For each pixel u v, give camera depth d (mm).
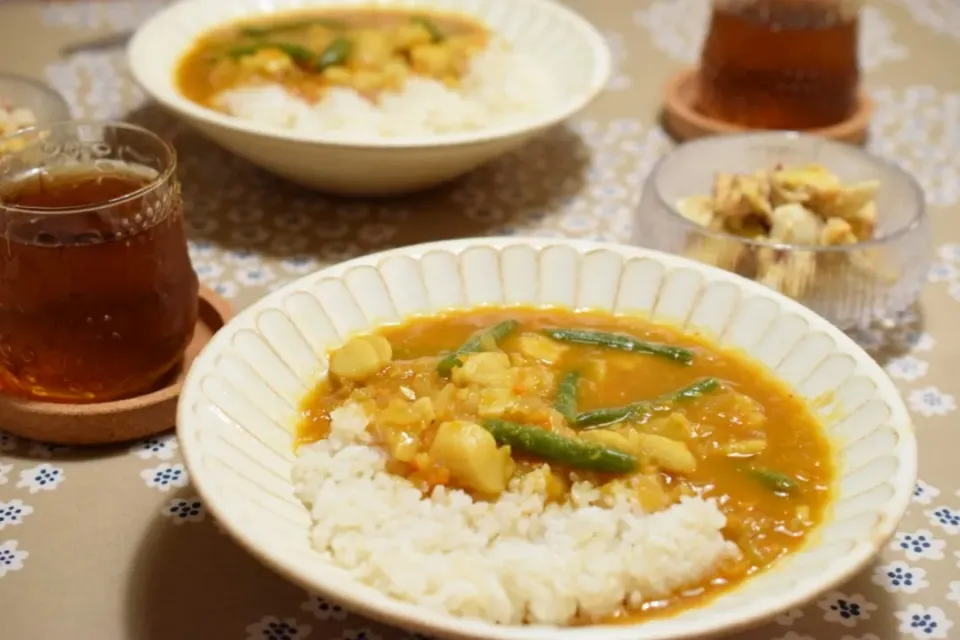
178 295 527
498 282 550
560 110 649
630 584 433
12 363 513
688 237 579
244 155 640
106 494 506
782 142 652
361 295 535
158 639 456
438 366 502
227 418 469
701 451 477
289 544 431
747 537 448
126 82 802
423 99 682
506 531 447
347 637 459
